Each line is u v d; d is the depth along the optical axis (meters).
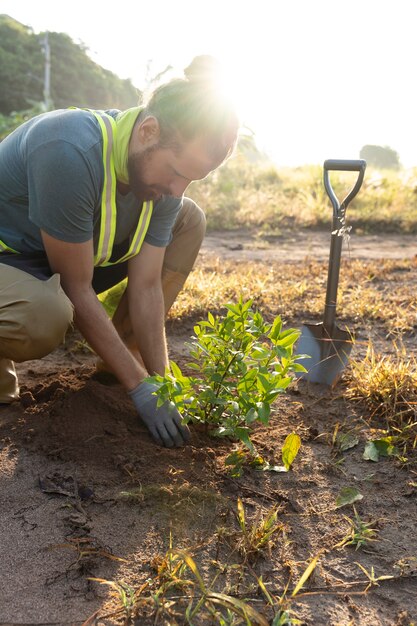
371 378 2.58
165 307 2.64
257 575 1.62
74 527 1.76
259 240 7.68
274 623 1.45
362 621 1.49
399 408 2.47
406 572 1.65
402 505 1.95
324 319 2.81
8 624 1.43
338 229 2.71
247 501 1.91
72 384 2.52
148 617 1.47
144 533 1.75
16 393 2.44
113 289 2.58
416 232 8.84
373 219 9.03
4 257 2.11
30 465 2.04
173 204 2.18
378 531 1.82
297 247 7.14
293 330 2.09
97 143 1.88
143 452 2.07
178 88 1.76
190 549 1.68
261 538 1.71
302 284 4.14
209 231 8.37
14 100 36.66
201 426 2.25
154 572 1.60
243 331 2.07
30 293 2.01
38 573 1.60
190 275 4.30
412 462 2.16
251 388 2.06
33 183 1.88
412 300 3.89
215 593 1.49
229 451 2.15
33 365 2.89
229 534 1.73
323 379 2.71
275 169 12.23
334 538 1.78
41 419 2.26
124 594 1.48
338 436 2.32
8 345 2.11
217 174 10.33
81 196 1.87
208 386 2.09
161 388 1.97
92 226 1.99
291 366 2.05
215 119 1.72
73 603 1.50
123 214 2.08
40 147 1.85
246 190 10.52
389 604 1.55
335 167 2.71
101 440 2.14
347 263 5.26
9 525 1.77
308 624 1.47
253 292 3.95
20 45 38.31
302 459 2.16
